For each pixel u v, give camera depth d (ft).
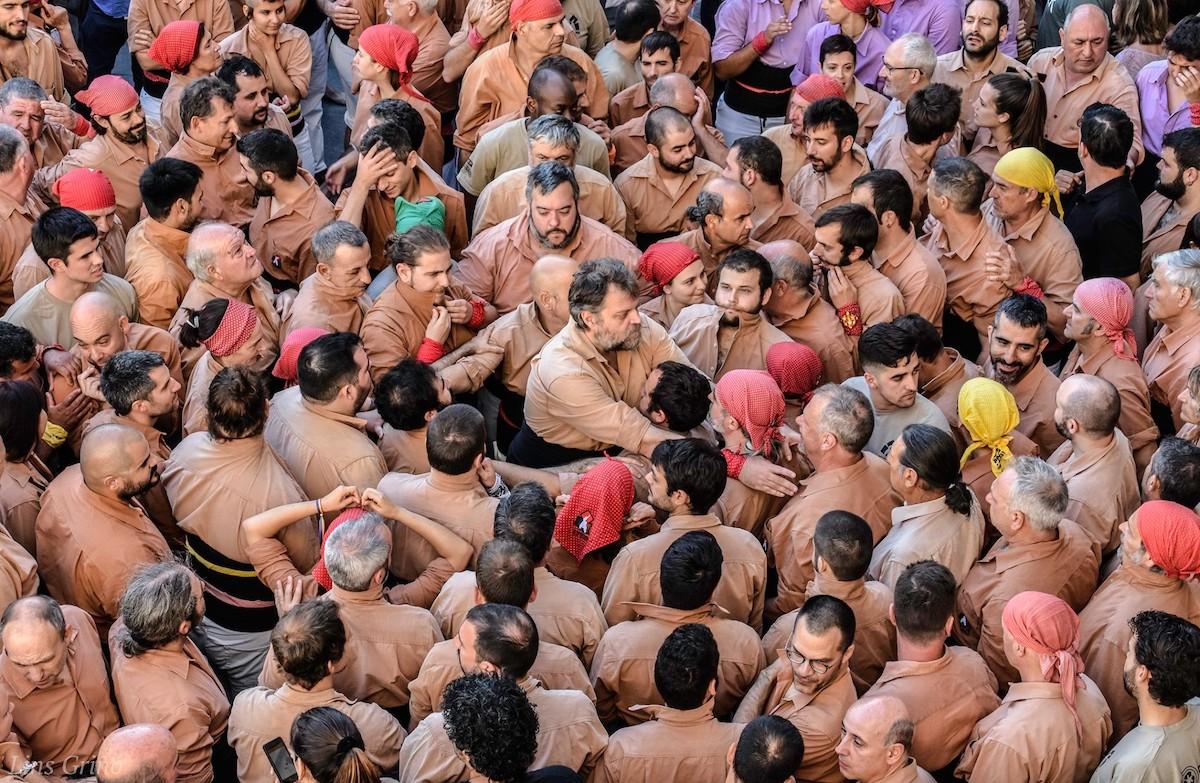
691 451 15.17
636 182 22.71
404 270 18.40
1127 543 14.73
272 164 20.25
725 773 13.15
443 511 15.80
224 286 18.56
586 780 13.47
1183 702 12.94
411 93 23.52
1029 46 29.35
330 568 14.06
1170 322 18.85
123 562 15.24
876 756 12.42
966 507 15.55
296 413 16.55
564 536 15.71
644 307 20.04
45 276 19.47
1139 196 24.91
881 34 26.94
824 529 14.39
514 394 19.49
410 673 14.43
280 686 13.97
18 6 23.31
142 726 12.30
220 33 27.04
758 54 27.45
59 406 17.48
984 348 20.79
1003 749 13.10
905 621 13.69
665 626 14.48
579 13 27.07
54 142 22.91
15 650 12.75
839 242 19.12
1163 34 25.72
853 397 16.01
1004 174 20.34
